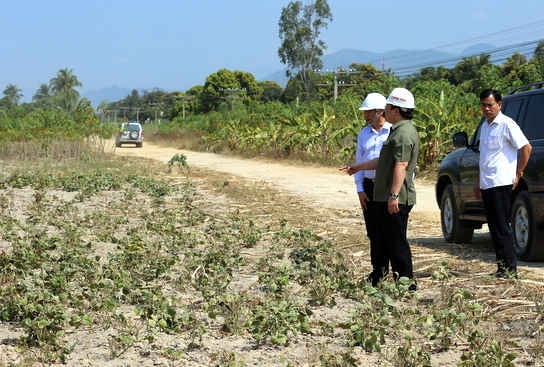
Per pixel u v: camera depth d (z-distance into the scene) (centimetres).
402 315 595
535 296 659
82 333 584
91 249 951
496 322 601
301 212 1373
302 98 8950
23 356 520
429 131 2150
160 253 921
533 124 877
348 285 710
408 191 688
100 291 694
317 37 8981
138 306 657
